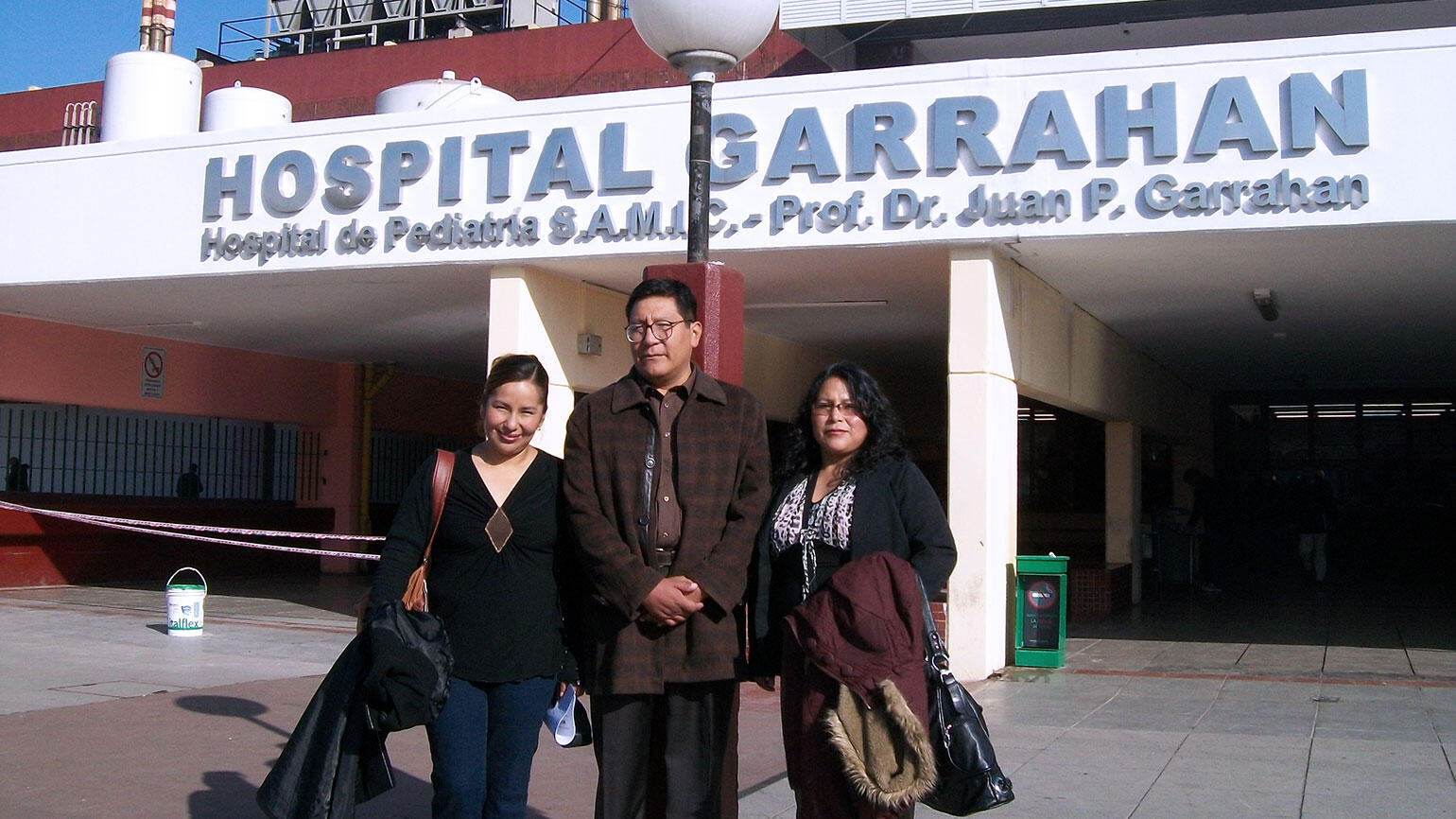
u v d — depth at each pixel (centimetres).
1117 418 1552
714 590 412
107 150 1277
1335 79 916
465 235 1120
